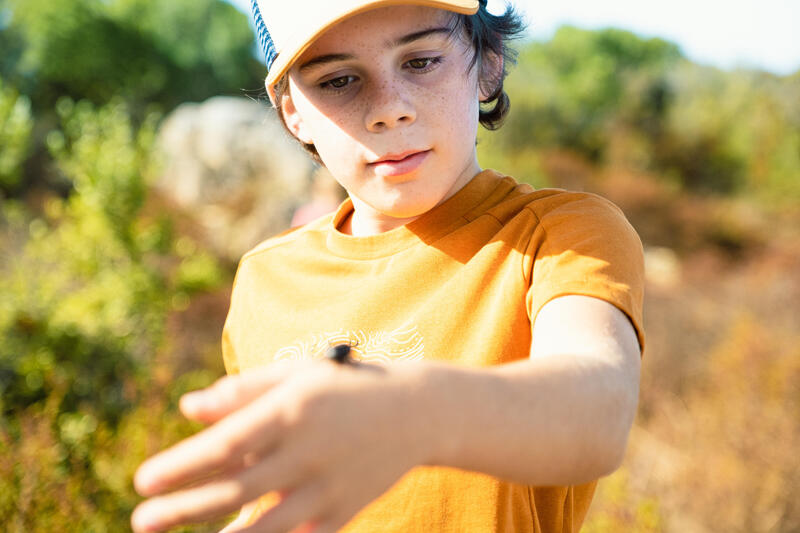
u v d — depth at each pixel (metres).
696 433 3.44
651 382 4.54
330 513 0.34
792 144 16.77
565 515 0.87
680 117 17.73
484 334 0.78
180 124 10.55
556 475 0.43
